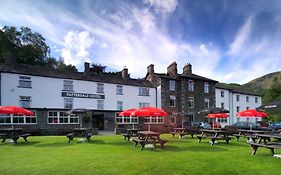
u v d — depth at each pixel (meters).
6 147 14.53
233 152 12.52
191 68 43.97
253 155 11.52
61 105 30.59
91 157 10.95
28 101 28.53
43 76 29.69
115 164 9.38
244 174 7.93
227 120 45.56
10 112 15.93
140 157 10.93
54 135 25.48
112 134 25.94
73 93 31.59
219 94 45.59
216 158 10.66
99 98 33.72
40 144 16.08
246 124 31.58
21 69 29.12
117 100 35.31
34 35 56.78
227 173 8.04
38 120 27.58
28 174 7.93
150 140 15.12
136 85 37.34
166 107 38.25
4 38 45.69
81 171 8.30
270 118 45.34
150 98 38.44
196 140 19.09
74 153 12.14
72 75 32.72
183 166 9.00
